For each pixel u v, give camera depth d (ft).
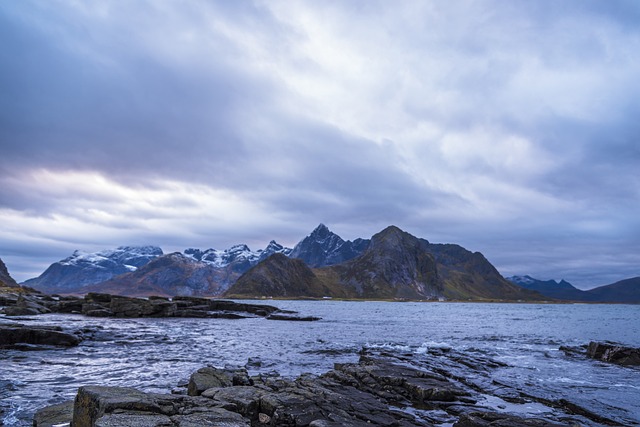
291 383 60.59
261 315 323.57
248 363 92.22
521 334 204.23
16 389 61.57
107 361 91.04
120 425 29.78
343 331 197.16
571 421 54.54
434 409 58.49
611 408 60.90
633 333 225.56
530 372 90.07
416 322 292.81
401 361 94.32
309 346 130.93
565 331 233.14
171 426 31.48
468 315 449.48
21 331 106.73
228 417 35.94
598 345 115.44
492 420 48.39
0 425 44.73
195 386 53.98
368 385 69.56
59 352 101.09
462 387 72.02
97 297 284.61
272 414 45.62
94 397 36.29
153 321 227.61
